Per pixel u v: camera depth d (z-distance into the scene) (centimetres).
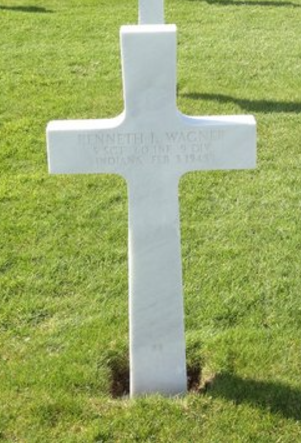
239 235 420
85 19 850
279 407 317
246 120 296
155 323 315
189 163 298
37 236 423
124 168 299
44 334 359
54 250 412
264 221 432
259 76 657
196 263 398
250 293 378
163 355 320
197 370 342
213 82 640
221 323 361
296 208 443
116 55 717
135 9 892
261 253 405
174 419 313
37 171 487
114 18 852
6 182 474
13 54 723
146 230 305
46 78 654
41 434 310
